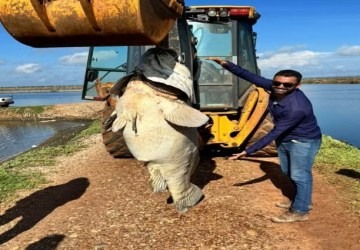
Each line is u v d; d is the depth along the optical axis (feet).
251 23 18.25
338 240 10.29
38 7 8.43
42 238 10.82
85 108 59.52
